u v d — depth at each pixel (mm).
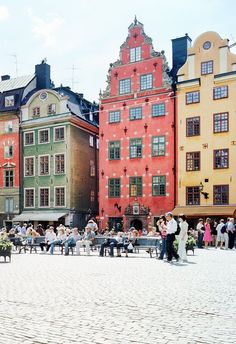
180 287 10195
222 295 9055
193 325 6379
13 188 41906
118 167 36812
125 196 36188
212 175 32438
